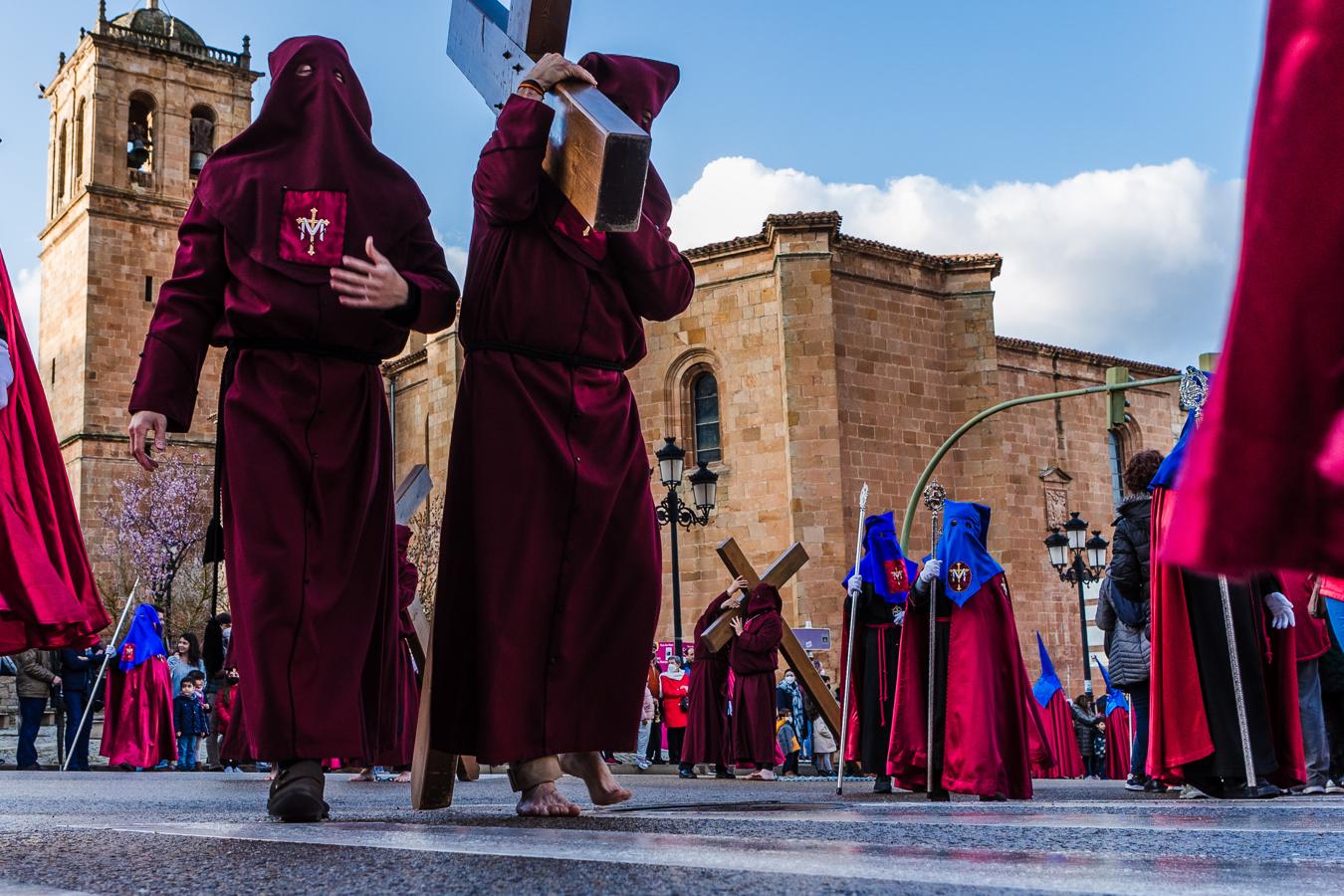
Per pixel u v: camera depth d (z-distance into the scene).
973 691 7.39
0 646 3.92
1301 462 1.06
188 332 4.00
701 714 15.87
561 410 4.16
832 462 31.36
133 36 62.19
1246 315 1.08
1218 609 7.01
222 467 4.00
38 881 2.05
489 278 4.20
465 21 4.38
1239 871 1.93
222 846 2.58
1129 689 9.33
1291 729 7.24
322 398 3.97
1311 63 1.08
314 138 4.12
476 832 2.84
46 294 63.28
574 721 4.04
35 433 4.09
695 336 33.34
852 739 10.33
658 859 2.07
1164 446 43.06
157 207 60.66
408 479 10.30
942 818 3.60
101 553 55.97
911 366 33.69
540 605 4.04
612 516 4.21
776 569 15.28
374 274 3.87
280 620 3.77
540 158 3.83
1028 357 39.78
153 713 18.75
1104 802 5.79
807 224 32.03
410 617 10.31
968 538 7.62
